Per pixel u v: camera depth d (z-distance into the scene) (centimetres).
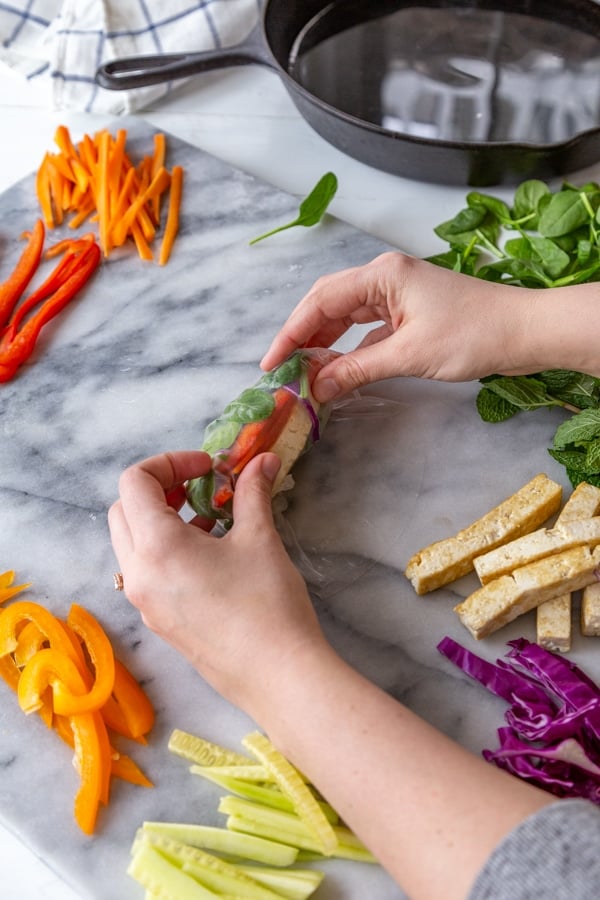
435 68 164
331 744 86
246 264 148
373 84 162
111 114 169
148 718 104
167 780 101
